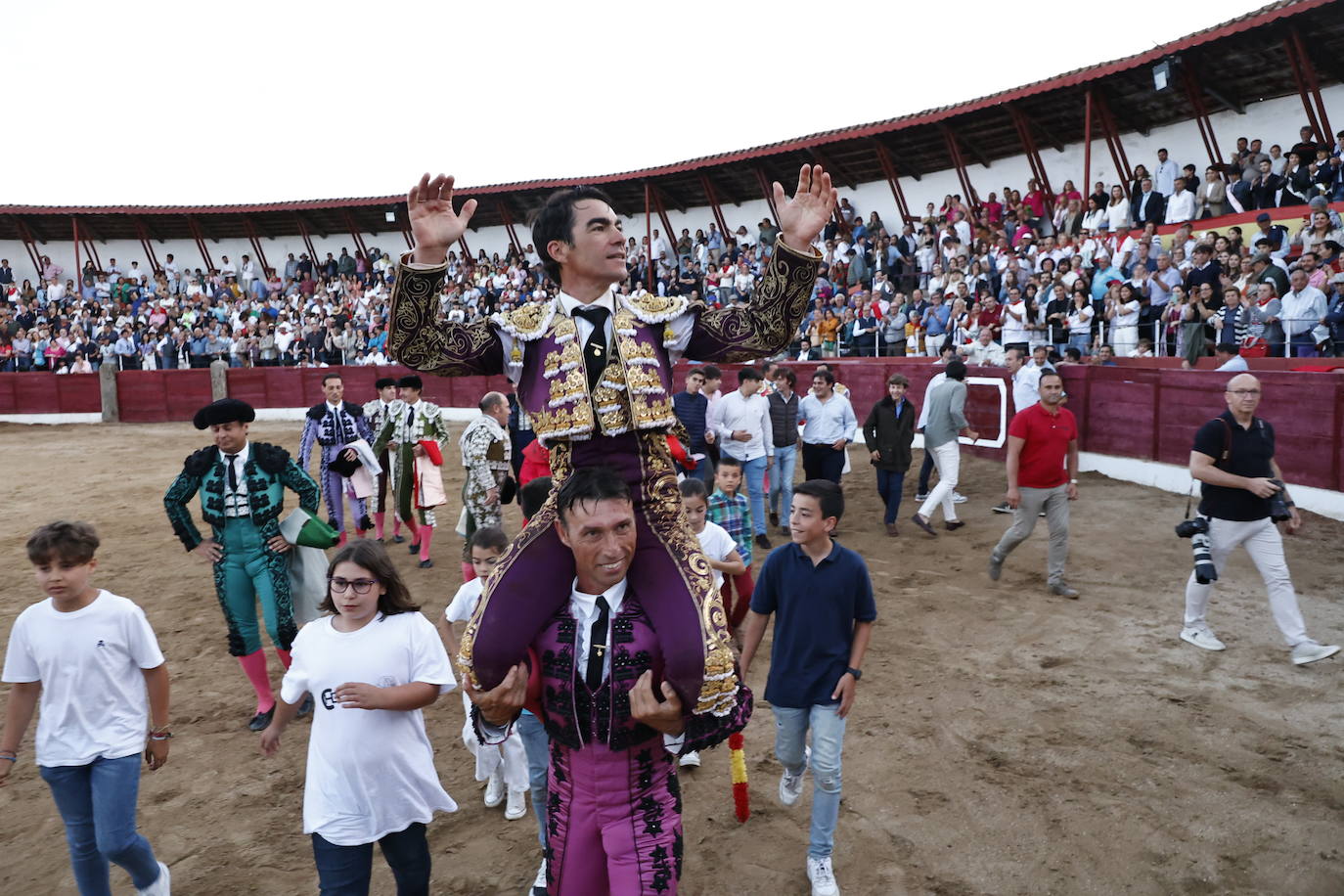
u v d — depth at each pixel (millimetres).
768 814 4160
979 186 20188
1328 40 14219
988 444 13148
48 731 3182
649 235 23672
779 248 2121
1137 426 11094
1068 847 3818
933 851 3832
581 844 2363
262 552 5102
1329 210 12383
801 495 3527
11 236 30312
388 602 3104
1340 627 6156
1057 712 5062
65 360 25312
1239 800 4109
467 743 4223
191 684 5926
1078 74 16016
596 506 1989
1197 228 14594
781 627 3645
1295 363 10812
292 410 23547
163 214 29109
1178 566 7672
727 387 17297
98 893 3287
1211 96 16219
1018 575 7664
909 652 6023
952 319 15609
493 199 26625
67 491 13797
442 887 3689
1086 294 13688
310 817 2936
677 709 2043
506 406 6805
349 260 29500
